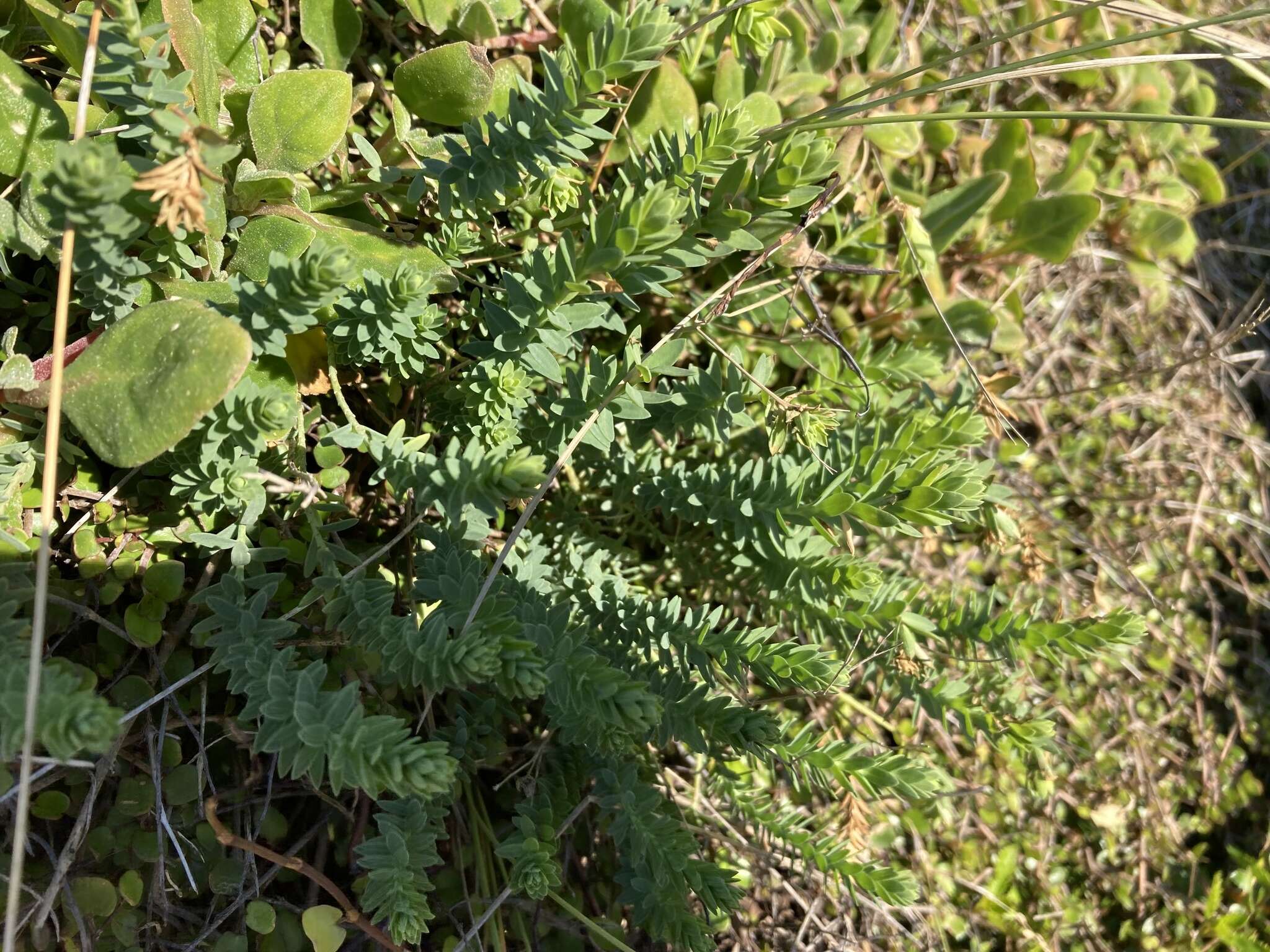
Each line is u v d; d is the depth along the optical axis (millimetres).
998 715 276
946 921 339
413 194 219
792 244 277
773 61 301
